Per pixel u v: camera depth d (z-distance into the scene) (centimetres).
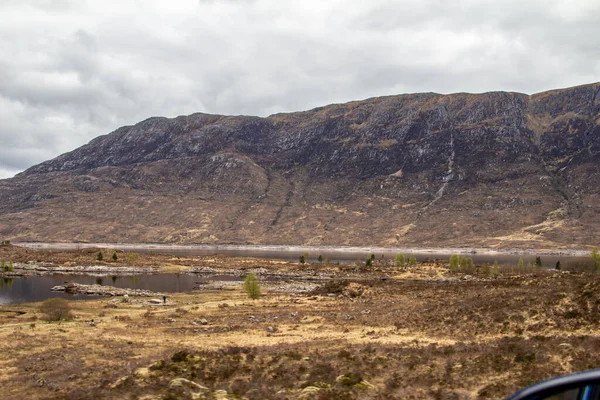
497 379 2333
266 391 2347
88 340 4247
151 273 15112
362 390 2312
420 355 2972
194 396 2286
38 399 2377
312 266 17362
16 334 4512
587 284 4681
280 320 5628
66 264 16300
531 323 4153
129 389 2423
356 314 5803
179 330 4953
